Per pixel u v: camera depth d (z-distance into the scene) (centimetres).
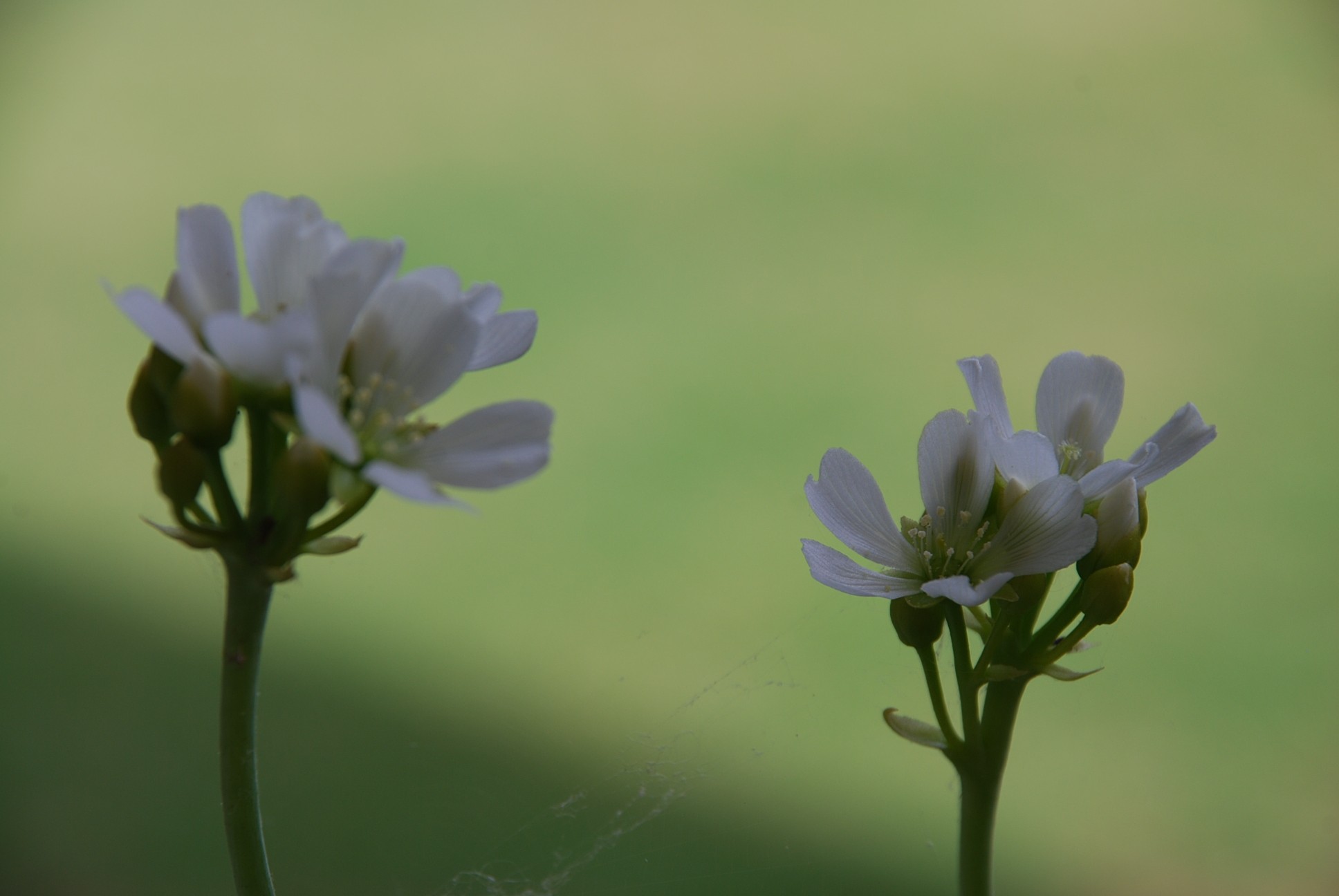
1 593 92
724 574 96
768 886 59
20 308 136
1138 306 135
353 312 36
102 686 82
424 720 77
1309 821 74
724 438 115
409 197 158
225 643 36
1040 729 81
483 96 182
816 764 67
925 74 186
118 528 102
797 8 206
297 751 73
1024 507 37
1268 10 194
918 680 74
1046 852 72
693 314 134
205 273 36
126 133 173
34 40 193
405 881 60
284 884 60
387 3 209
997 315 134
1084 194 157
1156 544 102
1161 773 78
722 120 177
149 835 69
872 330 132
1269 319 132
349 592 94
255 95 183
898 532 37
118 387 124
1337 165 162
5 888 64
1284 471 110
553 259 146
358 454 35
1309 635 90
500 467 36
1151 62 186
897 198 157
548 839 60
